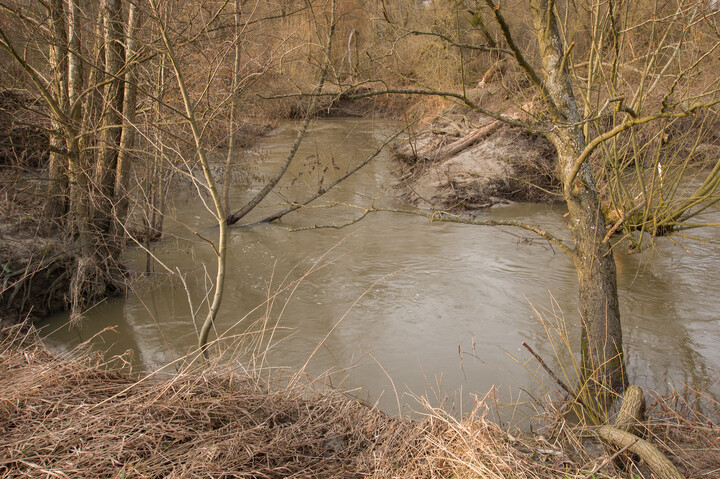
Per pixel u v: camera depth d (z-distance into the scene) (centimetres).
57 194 723
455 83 1828
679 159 744
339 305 704
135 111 755
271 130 1988
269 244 936
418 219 1070
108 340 623
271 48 969
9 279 639
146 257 871
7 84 773
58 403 341
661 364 554
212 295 740
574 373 543
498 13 420
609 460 327
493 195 1187
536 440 370
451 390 519
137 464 296
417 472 326
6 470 286
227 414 355
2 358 408
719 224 544
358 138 1920
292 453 333
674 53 531
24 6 708
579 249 486
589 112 548
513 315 671
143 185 888
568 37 617
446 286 757
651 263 821
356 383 530
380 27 1315
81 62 732
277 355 582
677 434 402
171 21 738
